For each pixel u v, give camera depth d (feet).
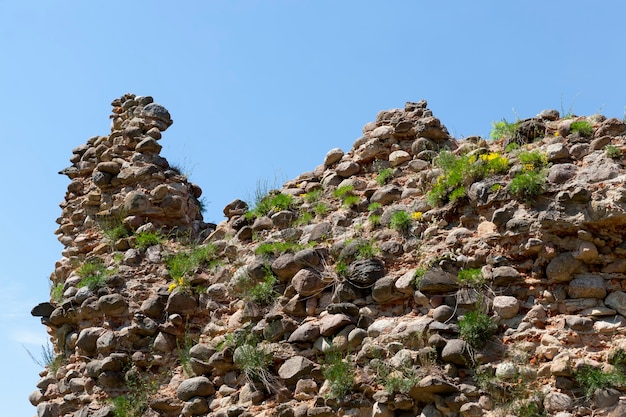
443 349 33.01
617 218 32.58
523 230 33.94
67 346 44.73
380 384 33.88
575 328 31.89
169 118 50.06
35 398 44.73
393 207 38.91
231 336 39.19
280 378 36.91
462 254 35.27
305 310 38.09
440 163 38.70
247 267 40.78
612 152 34.27
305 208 42.42
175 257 44.24
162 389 40.78
